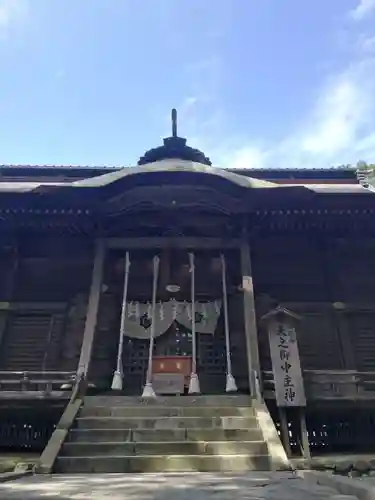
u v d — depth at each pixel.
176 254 15.78
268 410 10.02
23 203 15.17
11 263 15.77
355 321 14.96
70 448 8.28
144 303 14.89
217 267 15.64
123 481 6.01
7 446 11.01
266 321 10.99
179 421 9.27
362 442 11.38
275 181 23.06
